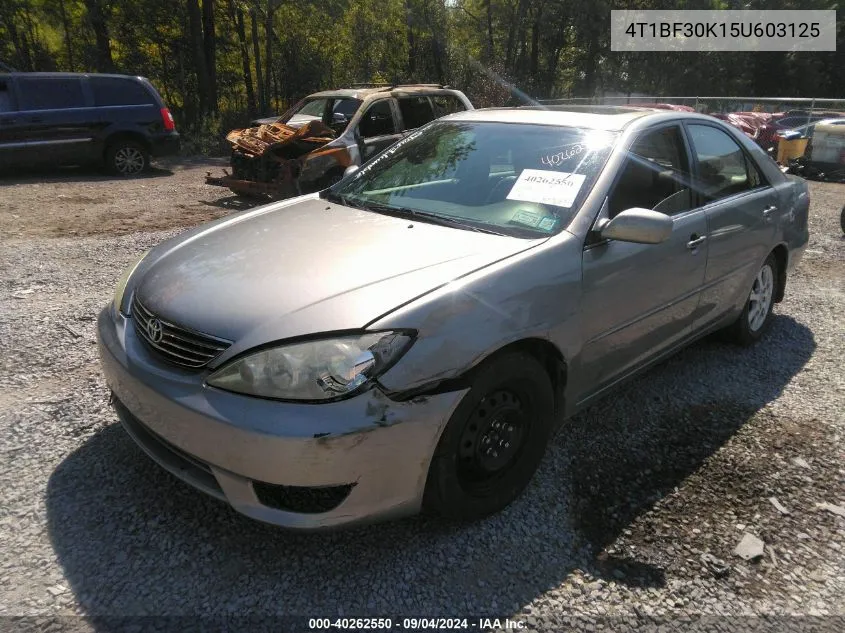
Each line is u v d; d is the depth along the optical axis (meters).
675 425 3.51
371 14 30.20
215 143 18.41
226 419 2.16
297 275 2.52
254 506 2.23
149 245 6.89
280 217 3.33
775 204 4.38
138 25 23.70
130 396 2.49
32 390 3.58
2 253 6.36
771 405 3.77
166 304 2.52
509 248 2.72
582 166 3.16
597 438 3.36
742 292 4.21
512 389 2.61
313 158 8.69
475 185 3.30
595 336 2.97
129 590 2.26
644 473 3.07
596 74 40.31
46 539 2.47
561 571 2.44
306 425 2.10
